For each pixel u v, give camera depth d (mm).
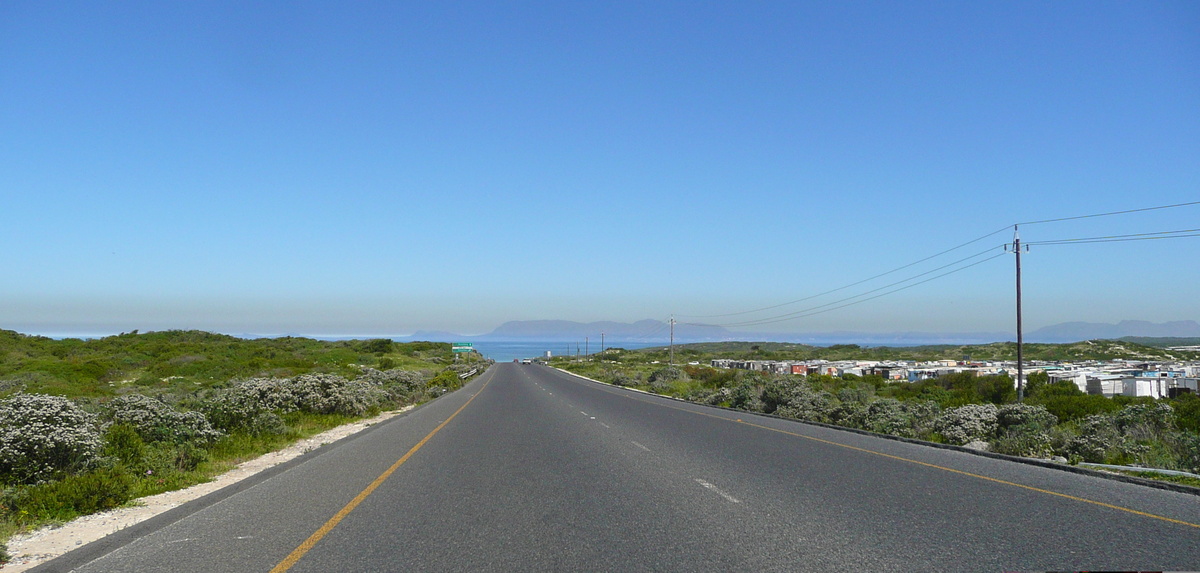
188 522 8375
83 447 11133
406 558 6777
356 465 13352
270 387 24016
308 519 8539
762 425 22797
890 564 6484
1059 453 14984
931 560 6617
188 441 14492
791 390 31266
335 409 24953
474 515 8758
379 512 8953
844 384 55344
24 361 52844
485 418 24984
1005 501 9586
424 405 33031
